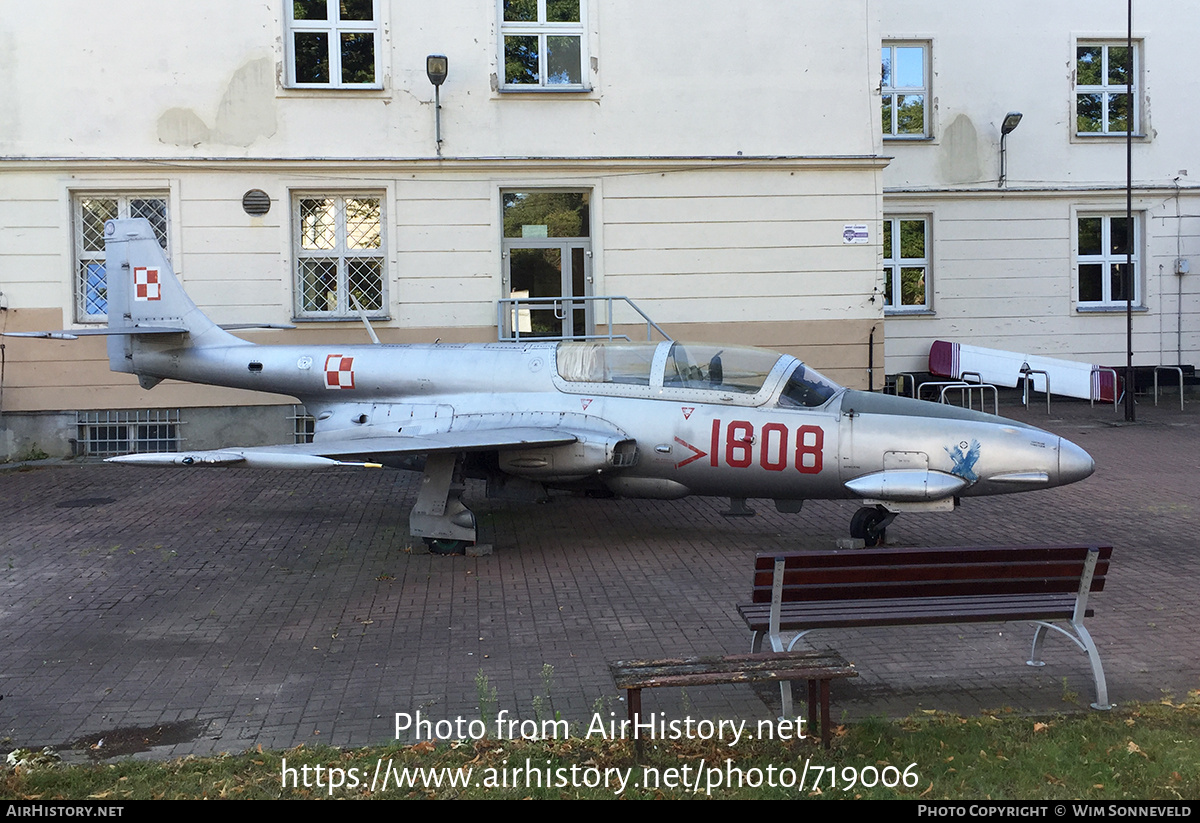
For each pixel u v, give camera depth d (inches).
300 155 567.8
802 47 589.3
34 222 556.4
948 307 793.6
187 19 559.2
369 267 583.5
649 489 361.4
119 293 444.8
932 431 328.5
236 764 174.2
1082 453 323.3
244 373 423.5
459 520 345.7
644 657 236.1
